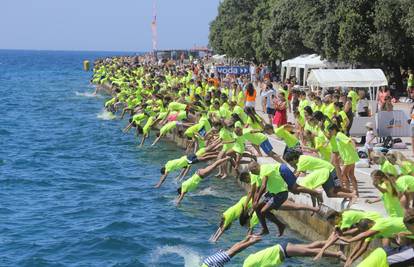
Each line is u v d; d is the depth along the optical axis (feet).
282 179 54.90
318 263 52.47
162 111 114.52
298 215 62.54
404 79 169.58
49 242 59.52
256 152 85.87
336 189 56.29
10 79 362.33
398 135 83.51
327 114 82.17
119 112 169.89
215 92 105.09
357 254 46.50
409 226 39.34
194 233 62.69
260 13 252.21
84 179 89.25
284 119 95.14
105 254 56.34
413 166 51.49
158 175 91.20
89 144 121.39
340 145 58.70
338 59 161.99
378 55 152.76
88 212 70.64
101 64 324.39
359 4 151.53
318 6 172.65
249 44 279.28
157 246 58.54
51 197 78.33
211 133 87.25
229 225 59.77
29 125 151.53
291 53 207.62
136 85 165.07
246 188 78.23
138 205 73.77
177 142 116.78
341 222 47.42
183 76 166.09
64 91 262.26
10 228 64.13
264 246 57.88
